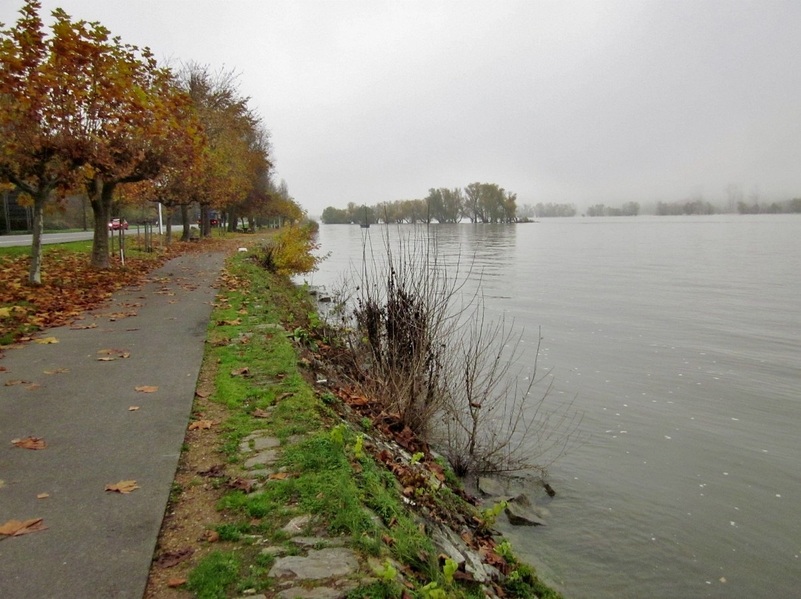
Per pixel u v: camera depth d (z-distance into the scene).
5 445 4.21
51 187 11.97
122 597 2.58
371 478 4.05
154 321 8.87
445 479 6.11
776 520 6.25
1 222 41.62
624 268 38.47
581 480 6.98
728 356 13.77
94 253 15.62
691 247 62.56
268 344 7.39
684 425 9.04
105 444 4.27
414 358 7.23
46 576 2.72
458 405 7.71
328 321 12.50
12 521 3.18
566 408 9.65
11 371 6.10
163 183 23.66
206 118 28.97
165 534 3.14
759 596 5.00
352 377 7.99
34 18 10.93
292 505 3.46
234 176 33.56
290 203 57.66
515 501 6.19
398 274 8.37
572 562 5.29
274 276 19.25
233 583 2.71
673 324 18.08
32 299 10.09
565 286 28.19
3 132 11.19
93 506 3.38
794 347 14.84
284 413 4.93
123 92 12.47
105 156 12.54
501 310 20.42
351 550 3.04
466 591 3.54
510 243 70.56
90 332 8.03
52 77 11.18
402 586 2.87
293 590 2.68
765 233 95.62
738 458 7.86
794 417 9.46
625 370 12.32
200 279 14.66
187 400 5.25
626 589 4.98
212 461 4.07
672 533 5.91
